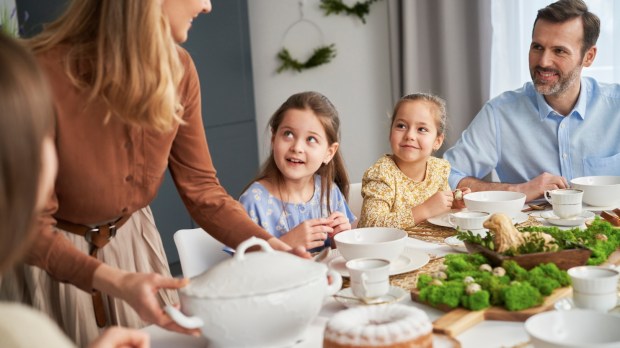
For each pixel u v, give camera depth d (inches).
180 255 64.2
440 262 56.9
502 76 143.0
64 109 47.4
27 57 25.5
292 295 39.2
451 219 66.0
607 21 130.6
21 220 24.9
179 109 50.4
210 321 38.9
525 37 139.9
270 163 78.6
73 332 55.1
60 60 47.4
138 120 45.9
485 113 101.8
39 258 45.0
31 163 24.8
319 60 164.7
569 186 85.0
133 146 50.4
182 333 42.6
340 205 83.0
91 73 47.3
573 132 97.2
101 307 55.6
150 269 60.3
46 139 27.9
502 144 101.2
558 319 36.3
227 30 158.1
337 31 164.4
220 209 56.0
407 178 88.0
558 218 70.0
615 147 96.5
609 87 96.8
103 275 43.1
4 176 24.1
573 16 91.3
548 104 97.6
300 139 75.4
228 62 158.6
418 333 35.0
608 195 75.2
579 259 51.2
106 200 51.8
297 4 166.7
